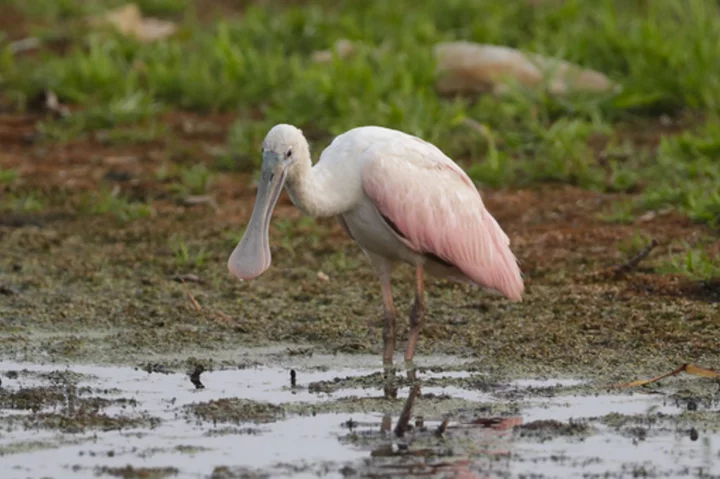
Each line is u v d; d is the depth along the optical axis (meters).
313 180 12.49
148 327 14.09
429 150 13.10
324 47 25.88
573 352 12.84
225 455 10.16
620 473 9.70
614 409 11.18
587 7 26.44
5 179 19.53
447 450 10.19
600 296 14.54
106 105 22.89
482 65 22.39
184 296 15.20
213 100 23.34
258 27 26.73
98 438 10.59
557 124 20.19
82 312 14.62
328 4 29.58
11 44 27.38
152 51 25.80
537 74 22.33
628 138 20.62
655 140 20.47
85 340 13.59
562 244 16.53
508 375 12.23
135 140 21.58
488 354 12.92
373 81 21.91
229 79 23.95
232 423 10.95
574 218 17.52
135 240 17.44
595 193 18.50
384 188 12.63
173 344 13.47
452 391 11.77
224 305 14.84
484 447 10.27
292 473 9.74
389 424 10.88
